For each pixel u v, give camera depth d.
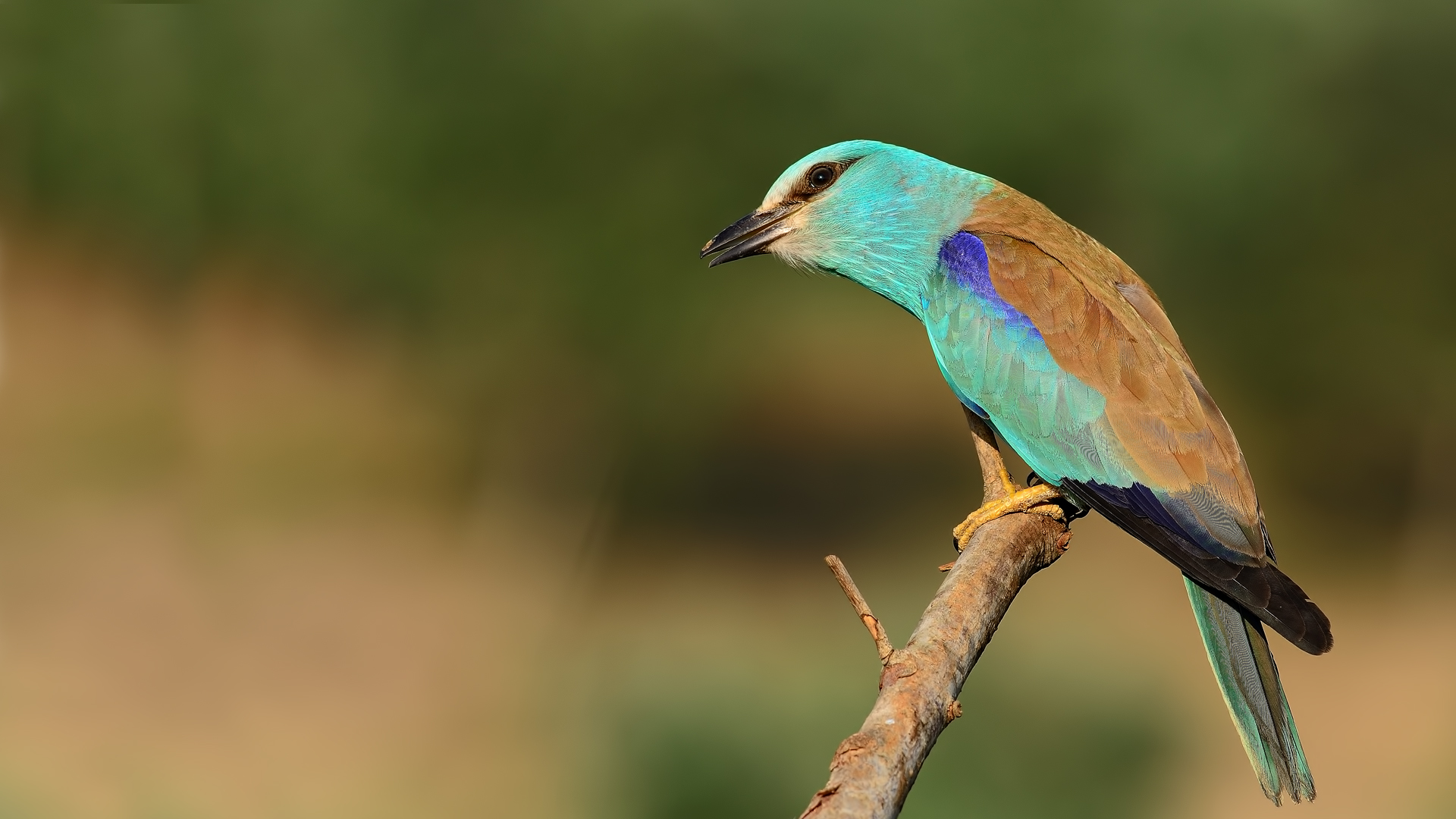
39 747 14.34
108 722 15.08
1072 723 9.66
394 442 22.08
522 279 17.20
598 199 16.33
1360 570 22.30
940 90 15.05
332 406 22.27
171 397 22.00
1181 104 15.25
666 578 21.39
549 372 18.73
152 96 16.33
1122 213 16.28
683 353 18.38
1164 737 10.61
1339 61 15.87
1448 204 17.05
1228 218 16.17
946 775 9.24
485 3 15.39
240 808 13.60
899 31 14.97
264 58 16.03
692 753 10.05
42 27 16.03
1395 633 20.47
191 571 19.30
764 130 15.73
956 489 25.88
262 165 16.50
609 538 22.12
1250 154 15.55
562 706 15.02
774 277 18.52
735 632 17.33
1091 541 20.48
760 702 10.29
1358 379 20.31
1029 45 14.99
